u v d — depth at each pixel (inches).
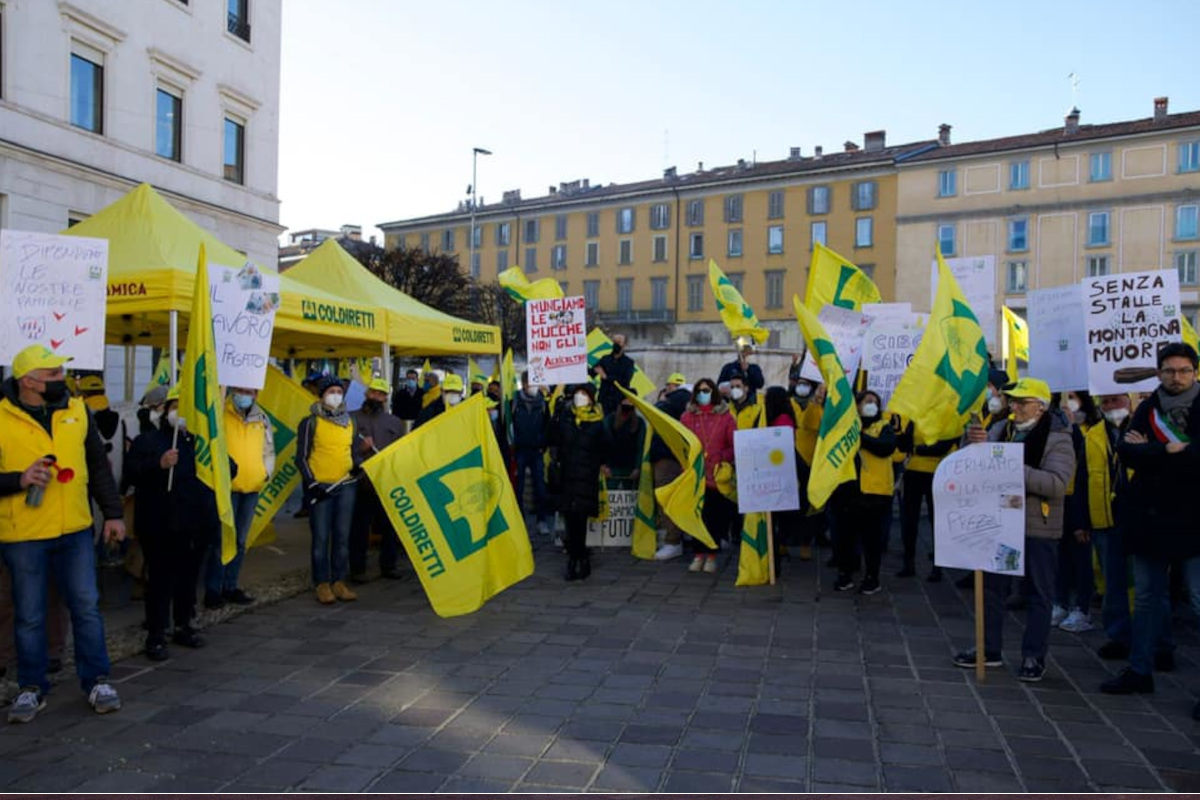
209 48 1032.8
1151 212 1995.6
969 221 2187.5
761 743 189.9
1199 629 283.4
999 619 240.8
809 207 2407.7
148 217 340.2
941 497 234.5
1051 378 318.3
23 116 795.4
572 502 352.5
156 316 390.6
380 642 267.1
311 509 312.7
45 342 231.1
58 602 230.1
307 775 174.1
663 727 199.2
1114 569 251.6
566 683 229.5
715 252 2559.1
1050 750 186.2
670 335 2630.4
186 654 253.4
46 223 823.7
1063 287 316.2
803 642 268.1
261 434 303.0
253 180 1123.3
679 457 371.2
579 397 355.6
